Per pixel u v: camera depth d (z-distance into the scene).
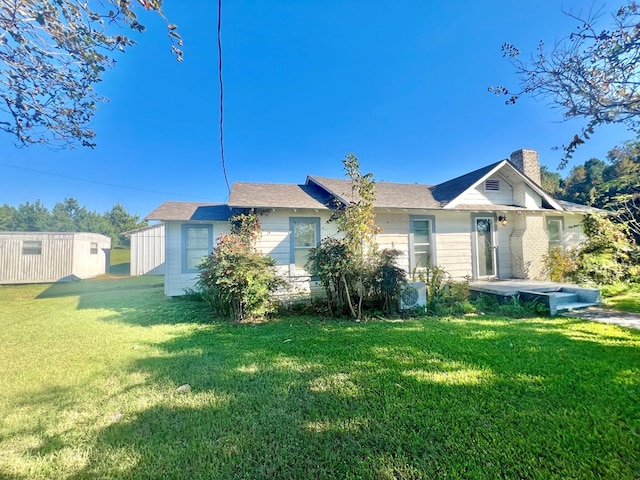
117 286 14.58
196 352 4.64
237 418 2.73
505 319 6.56
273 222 8.91
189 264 10.48
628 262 9.55
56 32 2.51
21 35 2.51
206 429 2.58
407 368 3.82
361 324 6.42
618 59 2.45
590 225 9.99
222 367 3.98
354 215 7.24
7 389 3.42
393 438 2.38
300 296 8.80
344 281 7.20
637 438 2.32
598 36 2.57
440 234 10.35
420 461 2.13
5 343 5.26
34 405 3.06
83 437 2.51
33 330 6.21
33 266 16.61
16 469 2.15
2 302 10.29
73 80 3.02
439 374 3.60
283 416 2.75
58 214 50.09
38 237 16.78
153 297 10.67
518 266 10.75
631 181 6.75
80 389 3.40
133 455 2.27
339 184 10.68
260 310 7.07
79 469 2.15
